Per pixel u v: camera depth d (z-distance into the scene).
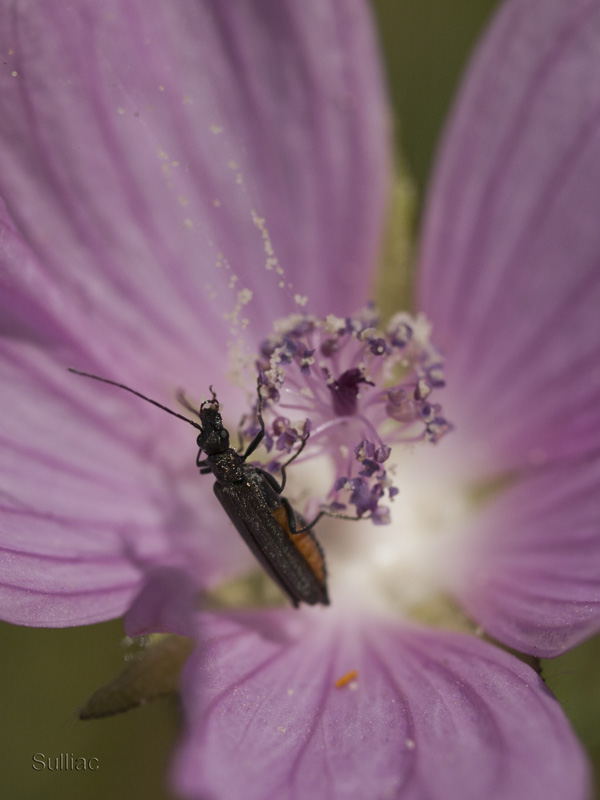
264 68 0.10
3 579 0.09
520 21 0.10
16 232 0.09
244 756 0.08
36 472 0.10
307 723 0.09
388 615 0.10
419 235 0.10
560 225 0.10
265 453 0.10
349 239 0.10
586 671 0.11
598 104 0.10
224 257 0.10
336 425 0.10
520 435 0.10
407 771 0.08
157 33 0.10
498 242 0.10
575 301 0.10
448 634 0.10
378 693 0.09
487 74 0.10
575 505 0.10
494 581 0.10
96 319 0.10
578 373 0.10
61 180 0.10
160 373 0.10
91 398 0.10
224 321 0.10
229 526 0.10
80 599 0.09
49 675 0.11
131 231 0.10
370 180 0.10
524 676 0.09
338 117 0.10
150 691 0.09
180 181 0.10
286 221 0.10
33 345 0.10
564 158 0.10
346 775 0.08
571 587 0.09
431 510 0.10
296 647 0.10
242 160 0.10
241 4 0.10
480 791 0.08
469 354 0.10
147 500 0.10
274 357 0.09
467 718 0.09
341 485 0.10
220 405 0.10
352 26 0.10
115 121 0.10
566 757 0.08
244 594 0.10
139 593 0.09
